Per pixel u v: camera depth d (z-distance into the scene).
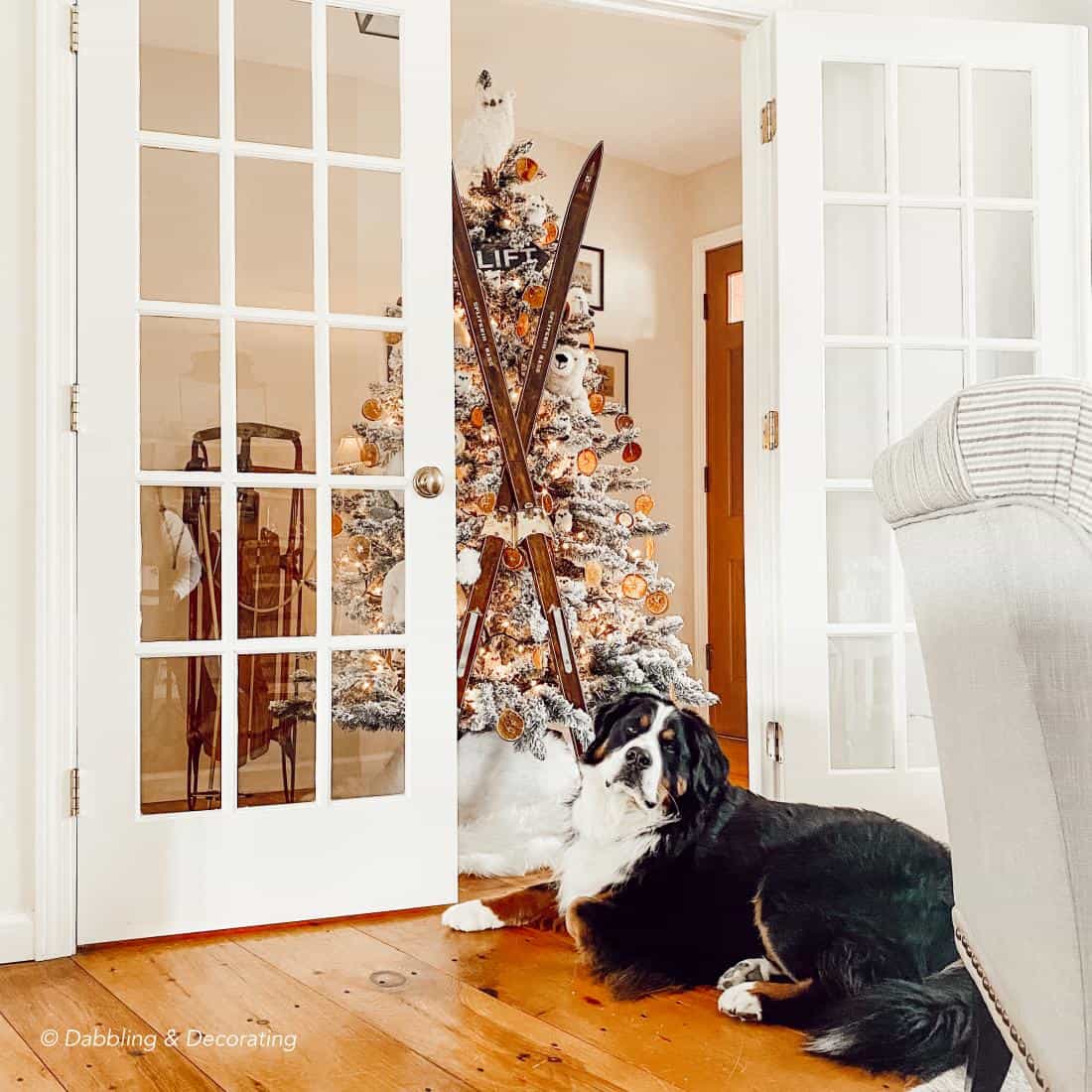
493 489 3.31
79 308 2.35
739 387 5.57
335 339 2.58
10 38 2.31
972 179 2.97
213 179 2.48
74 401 2.33
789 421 2.82
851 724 2.89
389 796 2.59
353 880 2.54
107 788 2.35
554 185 5.32
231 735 2.45
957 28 2.95
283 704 2.51
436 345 2.64
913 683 2.92
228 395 2.48
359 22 2.60
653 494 5.64
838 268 2.91
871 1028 1.86
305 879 2.50
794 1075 1.73
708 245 5.71
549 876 3.02
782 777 2.80
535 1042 1.85
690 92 4.80
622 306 5.53
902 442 1.20
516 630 3.36
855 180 2.92
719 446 5.67
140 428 2.42
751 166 2.96
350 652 2.57
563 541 3.56
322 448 2.56
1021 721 1.01
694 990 2.10
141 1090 1.67
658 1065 1.76
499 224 3.57
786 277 2.83
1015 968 1.13
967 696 1.16
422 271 2.63
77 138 2.35
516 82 4.70
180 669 2.43
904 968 2.03
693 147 5.45
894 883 2.14
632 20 4.13
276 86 2.53
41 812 2.28
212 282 2.48
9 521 2.29
